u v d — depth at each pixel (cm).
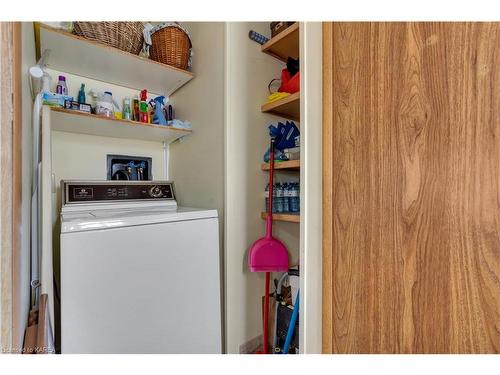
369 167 58
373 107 57
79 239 77
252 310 136
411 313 51
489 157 42
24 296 64
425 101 49
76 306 76
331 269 64
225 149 125
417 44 51
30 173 85
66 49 110
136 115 136
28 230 77
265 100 143
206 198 138
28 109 80
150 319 90
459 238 45
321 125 67
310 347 68
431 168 48
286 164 125
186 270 100
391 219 54
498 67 41
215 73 132
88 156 140
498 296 41
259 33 140
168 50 132
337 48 64
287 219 125
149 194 120
